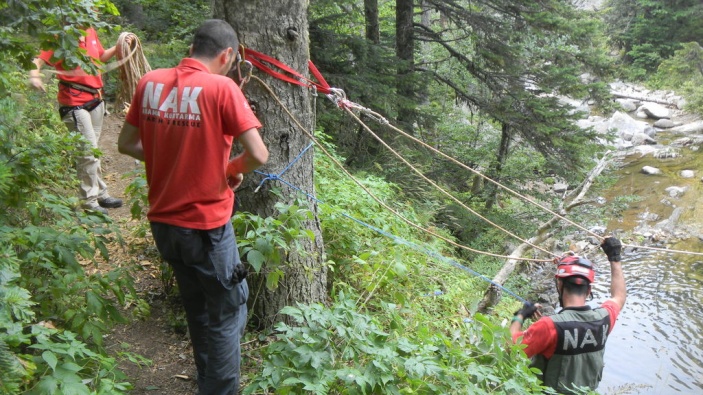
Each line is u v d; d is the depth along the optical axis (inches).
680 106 1169.4
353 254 213.3
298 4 170.4
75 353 125.9
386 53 500.4
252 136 120.4
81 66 151.0
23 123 160.4
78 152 180.5
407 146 496.4
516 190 579.5
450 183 566.6
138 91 124.6
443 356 146.6
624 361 396.8
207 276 125.3
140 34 515.5
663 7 1352.1
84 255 147.6
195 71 122.3
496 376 145.5
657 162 872.9
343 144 451.8
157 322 184.4
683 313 468.1
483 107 556.4
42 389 106.4
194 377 163.3
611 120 1026.1
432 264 281.1
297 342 137.6
